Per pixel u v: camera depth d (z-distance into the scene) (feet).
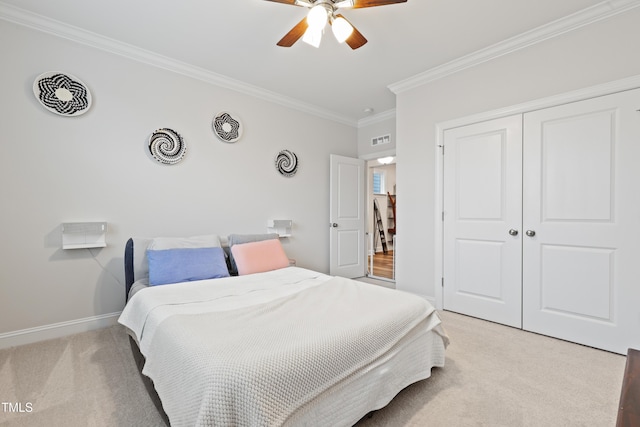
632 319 6.79
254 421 3.10
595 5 6.93
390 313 5.15
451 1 6.77
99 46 8.32
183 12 7.20
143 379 5.77
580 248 7.46
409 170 10.98
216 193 10.66
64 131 7.88
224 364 3.36
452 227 9.86
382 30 7.87
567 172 7.64
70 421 4.60
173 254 8.09
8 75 7.19
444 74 9.94
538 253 8.10
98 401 5.11
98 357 6.66
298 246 13.24
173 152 9.61
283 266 9.66
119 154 8.69
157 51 8.98
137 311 6.02
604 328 7.12
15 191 7.29
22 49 7.35
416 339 5.49
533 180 8.18
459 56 9.21
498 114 8.77
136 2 6.84
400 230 11.28
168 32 8.02
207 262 8.40
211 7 7.02
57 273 7.82
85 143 8.17
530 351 7.03
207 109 10.44
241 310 5.22
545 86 7.97
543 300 8.02
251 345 3.81
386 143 14.44
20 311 7.35
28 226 7.44
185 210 9.94
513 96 8.52
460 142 9.64
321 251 14.14
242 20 7.52
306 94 12.19
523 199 8.36
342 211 14.53
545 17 7.38
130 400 5.14
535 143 8.13
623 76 6.88
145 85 9.14
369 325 4.64
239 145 11.27
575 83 7.51
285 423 3.35
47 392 5.35
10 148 7.22
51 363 6.38
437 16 7.30
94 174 8.31
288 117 12.82
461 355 6.82
